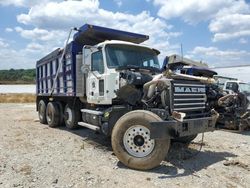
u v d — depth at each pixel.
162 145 5.80
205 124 6.56
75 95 9.65
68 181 5.23
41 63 13.16
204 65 13.25
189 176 5.60
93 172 5.70
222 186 5.12
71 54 9.71
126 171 5.84
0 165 6.07
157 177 5.52
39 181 5.21
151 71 8.16
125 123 6.10
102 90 8.00
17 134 9.79
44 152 7.21
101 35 9.36
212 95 8.58
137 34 9.68
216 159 6.82
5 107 25.06
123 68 7.61
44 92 12.81
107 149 7.62
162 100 6.32
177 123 5.83
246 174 5.78
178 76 6.40
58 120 11.48
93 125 8.15
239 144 8.61
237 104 10.51
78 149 7.59
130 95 6.97
